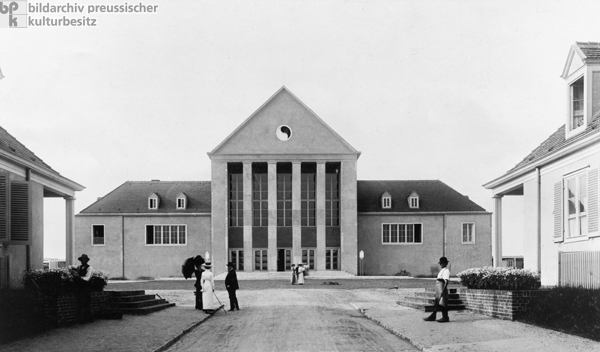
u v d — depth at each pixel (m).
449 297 23.00
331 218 58.00
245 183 56.06
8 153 21.97
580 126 21.78
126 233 58.53
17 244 21.94
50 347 14.59
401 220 59.47
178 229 58.78
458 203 60.41
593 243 19.94
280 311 24.27
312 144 56.41
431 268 59.06
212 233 55.81
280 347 15.02
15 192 22.14
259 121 56.50
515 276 20.59
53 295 18.73
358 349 14.67
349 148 56.44
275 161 56.19
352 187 56.38
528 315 18.95
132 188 61.50
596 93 21.28
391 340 16.16
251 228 56.12
